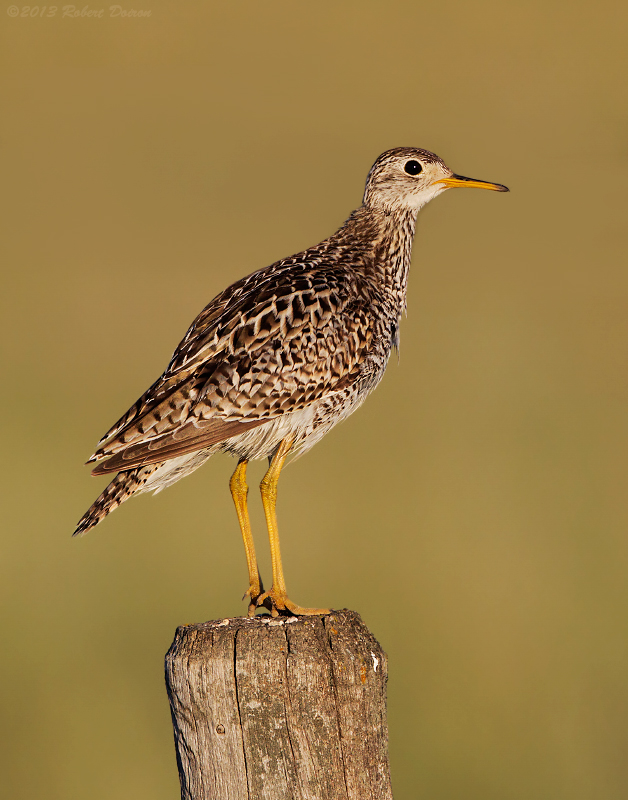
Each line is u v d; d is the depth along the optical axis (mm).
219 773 7430
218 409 9586
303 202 44719
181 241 40125
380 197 11883
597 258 38438
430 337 30797
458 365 28688
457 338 30766
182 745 7590
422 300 34188
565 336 31172
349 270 10852
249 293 10109
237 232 41406
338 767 7359
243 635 7496
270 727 7340
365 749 7438
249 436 10086
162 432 9391
